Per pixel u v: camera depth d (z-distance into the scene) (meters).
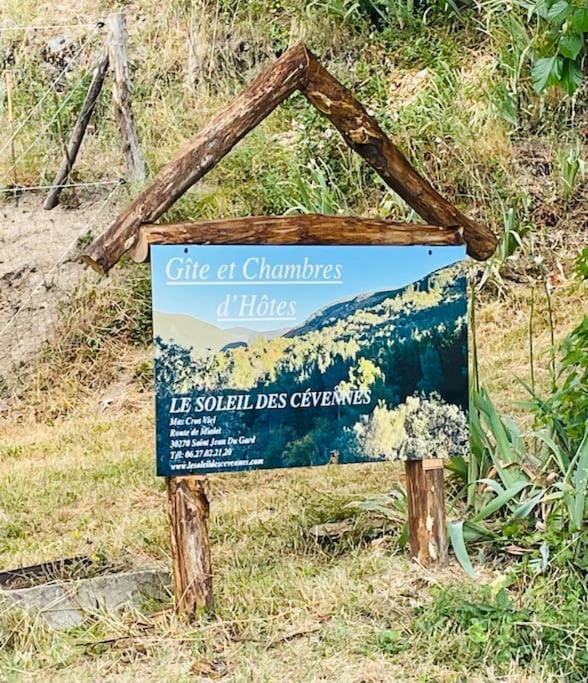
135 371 7.88
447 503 5.11
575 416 4.71
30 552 4.88
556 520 4.48
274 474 6.02
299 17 10.09
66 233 8.71
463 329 4.52
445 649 3.79
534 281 7.91
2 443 6.94
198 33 10.15
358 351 4.34
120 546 4.91
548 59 4.93
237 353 4.13
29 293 8.33
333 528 5.05
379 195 8.68
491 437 5.57
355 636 3.92
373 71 9.72
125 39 8.41
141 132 9.46
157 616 4.14
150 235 4.00
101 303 8.25
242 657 3.79
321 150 8.86
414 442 4.45
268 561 4.73
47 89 9.86
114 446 6.69
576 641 3.78
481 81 8.93
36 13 10.73
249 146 9.10
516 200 8.28
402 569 4.52
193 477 4.09
